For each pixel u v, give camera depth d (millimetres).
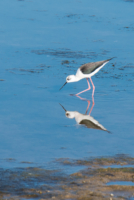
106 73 15500
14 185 6922
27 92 13188
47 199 6410
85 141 9422
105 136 9781
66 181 7145
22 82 14109
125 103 12469
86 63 15078
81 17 23969
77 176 7367
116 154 8617
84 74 13438
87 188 6840
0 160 8180
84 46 18734
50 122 10703
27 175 7371
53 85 14000
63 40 19609
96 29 21562
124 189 6820
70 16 24109
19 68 15570
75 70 15469
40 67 15789
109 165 7988
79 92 13531
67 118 11047
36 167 7797
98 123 10742
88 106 12172
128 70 15734
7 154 8539
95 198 6434
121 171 7629
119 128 10359
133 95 13164
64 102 12469
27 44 18828
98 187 6883
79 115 11352
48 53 17609
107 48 18438
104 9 26250
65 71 15359
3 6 26328
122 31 21250
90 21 23062
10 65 15891
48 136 9695
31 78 14531
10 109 11602
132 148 9016
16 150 8781
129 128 10367
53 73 15148
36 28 21469
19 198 6434
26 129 10109
